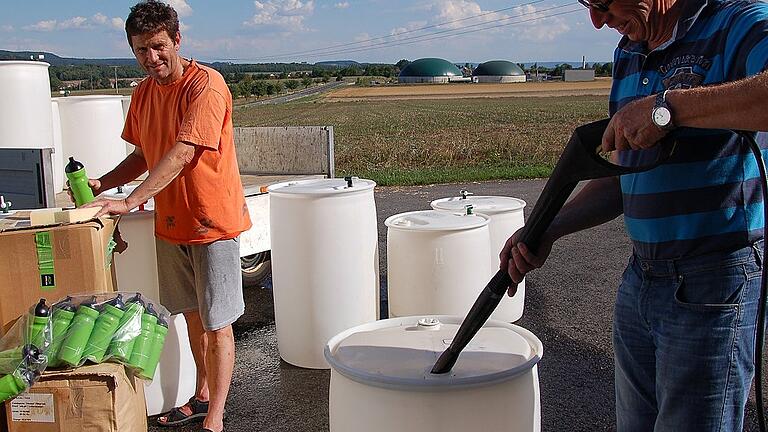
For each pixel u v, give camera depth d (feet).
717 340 6.13
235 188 11.57
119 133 20.56
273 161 22.56
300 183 15.44
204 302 11.42
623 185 6.96
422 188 43.80
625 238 27.58
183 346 12.85
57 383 8.98
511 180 46.93
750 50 5.56
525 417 6.78
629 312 7.10
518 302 17.84
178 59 11.02
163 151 11.39
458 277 14.87
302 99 252.01
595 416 12.62
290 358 15.40
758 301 6.18
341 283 14.52
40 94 17.44
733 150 6.01
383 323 8.24
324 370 15.12
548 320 18.10
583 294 20.34
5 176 13.73
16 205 13.58
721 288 6.12
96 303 9.53
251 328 18.37
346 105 199.31
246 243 18.10
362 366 6.75
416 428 6.32
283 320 15.25
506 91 255.50
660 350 6.56
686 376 6.30
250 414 13.20
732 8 5.97
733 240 6.08
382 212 34.01
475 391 6.34
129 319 9.48
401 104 195.11
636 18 6.30
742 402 6.34
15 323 9.40
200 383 12.75
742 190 6.06
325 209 14.14
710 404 6.25
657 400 6.77
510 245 6.85
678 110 5.19
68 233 9.52
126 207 10.07
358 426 6.64
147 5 10.56
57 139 19.53
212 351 11.55
